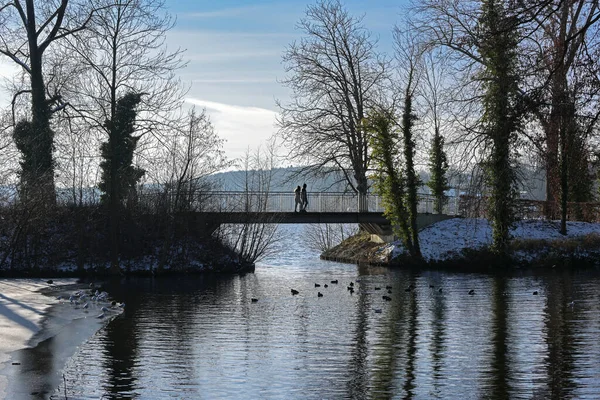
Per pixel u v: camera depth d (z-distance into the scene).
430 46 41.97
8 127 40.38
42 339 20.64
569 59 16.47
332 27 52.62
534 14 15.86
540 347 19.80
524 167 37.00
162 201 41.16
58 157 41.09
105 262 40.62
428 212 50.88
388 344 20.33
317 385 16.03
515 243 44.84
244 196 42.75
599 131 16.83
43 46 41.69
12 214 38.09
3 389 15.50
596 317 24.75
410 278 38.62
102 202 41.34
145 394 15.30
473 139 30.98
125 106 39.75
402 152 46.38
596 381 16.25
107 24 38.59
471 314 25.64
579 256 44.22
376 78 53.09
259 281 37.44
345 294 31.66
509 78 17.19
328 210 50.22
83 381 16.22
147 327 22.89
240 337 21.31
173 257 41.44
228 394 15.34
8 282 34.47
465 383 16.17
